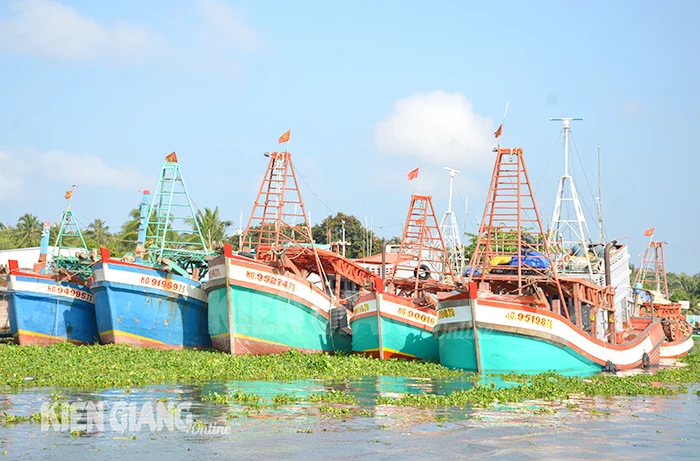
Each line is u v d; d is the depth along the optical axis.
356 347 52.47
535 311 43.97
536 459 23.64
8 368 40.28
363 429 26.97
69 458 22.50
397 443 25.03
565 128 59.66
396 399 33.06
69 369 40.09
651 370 52.53
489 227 49.81
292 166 57.03
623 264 62.03
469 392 34.91
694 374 47.88
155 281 51.44
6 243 111.50
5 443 24.09
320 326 53.09
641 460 23.72
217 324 49.41
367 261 81.31
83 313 56.47
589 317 53.09
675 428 28.56
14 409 29.41
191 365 41.91
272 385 37.50
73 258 61.97
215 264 48.72
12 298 53.88
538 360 44.25
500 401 33.41
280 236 66.62
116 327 50.47
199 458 22.84
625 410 32.44
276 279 49.50
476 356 43.41
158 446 24.09
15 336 54.66
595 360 47.69
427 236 64.69
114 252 88.94
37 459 22.34
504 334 43.34
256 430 26.44
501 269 53.25
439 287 60.53
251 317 48.53
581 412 31.59
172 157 59.75
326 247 71.75
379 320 49.78
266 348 49.53
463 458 23.50
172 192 59.16
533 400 34.50
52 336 54.84
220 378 39.22
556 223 59.47
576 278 49.00
